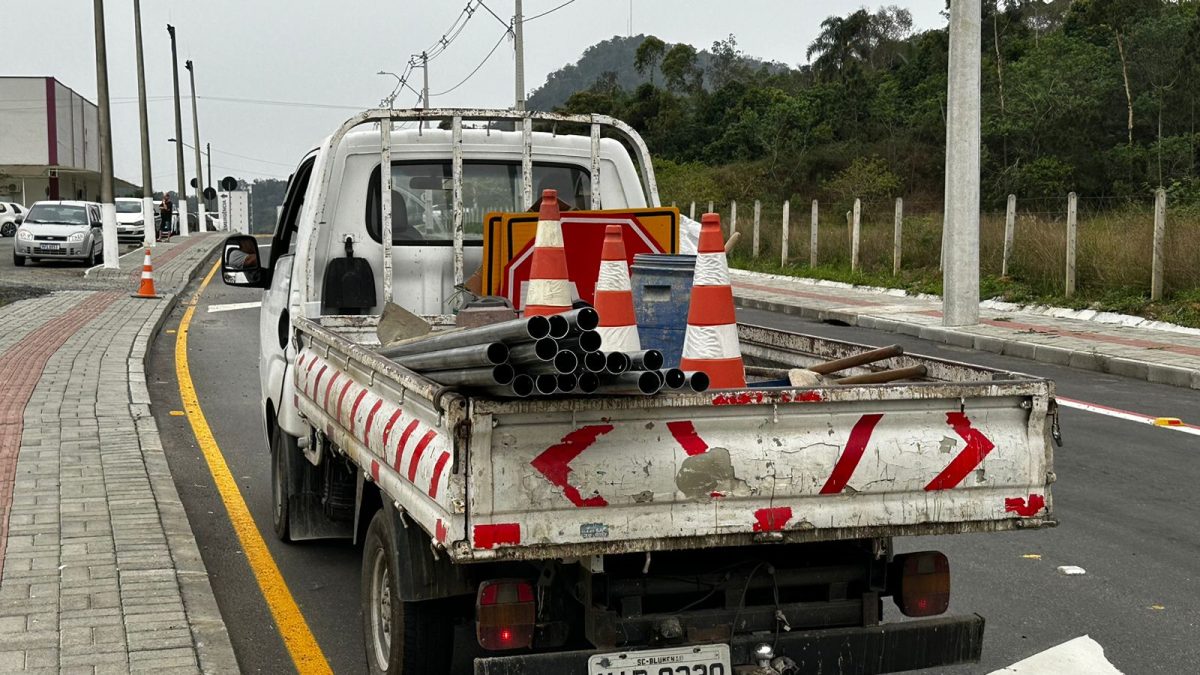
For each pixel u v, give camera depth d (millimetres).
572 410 3396
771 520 3652
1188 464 9188
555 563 3895
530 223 6000
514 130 6961
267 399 7207
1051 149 43969
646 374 3184
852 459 3717
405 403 3928
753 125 57344
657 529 3537
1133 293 18812
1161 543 7113
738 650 3836
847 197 47812
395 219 6625
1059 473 8891
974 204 17781
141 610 5270
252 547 7039
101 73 27156
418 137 6629
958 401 3848
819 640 3895
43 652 4742
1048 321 18469
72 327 16938
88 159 86250
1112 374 14156
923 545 7086
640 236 5812
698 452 3559
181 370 14180
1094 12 51188
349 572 6582
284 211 7453
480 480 3350
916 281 24516
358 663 5254
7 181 77875
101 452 8586
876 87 59688
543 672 3639
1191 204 24938
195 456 9539
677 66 72250
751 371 5453
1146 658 5301
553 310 4520
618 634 3771
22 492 7371
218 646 4910
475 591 4051
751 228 34188
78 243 30531
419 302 6609
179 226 48719
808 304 22125
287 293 6754
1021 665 5203
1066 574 6531
